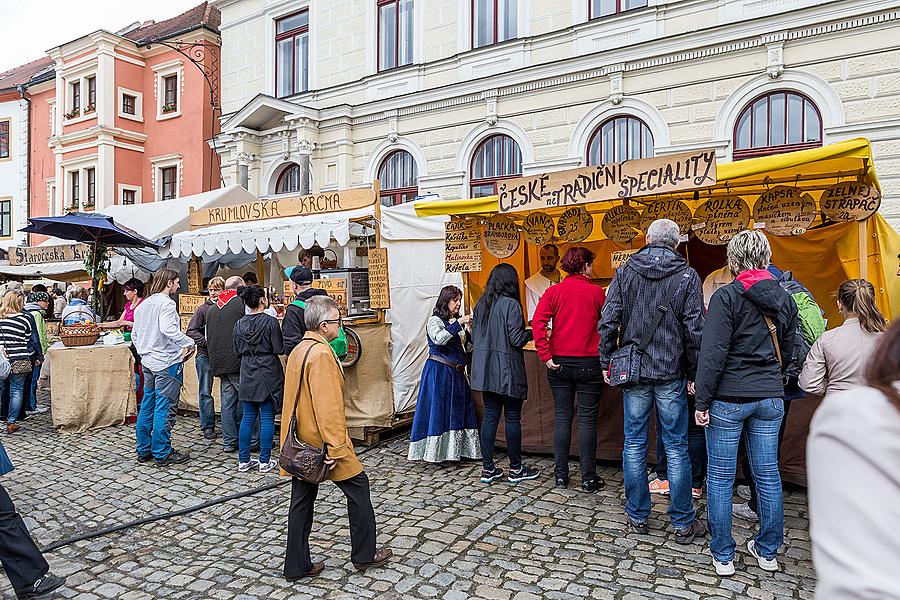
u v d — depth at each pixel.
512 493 4.84
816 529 1.01
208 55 18.14
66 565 3.80
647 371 3.76
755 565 3.56
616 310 3.88
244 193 10.16
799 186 4.97
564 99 11.07
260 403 5.52
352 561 3.61
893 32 8.33
